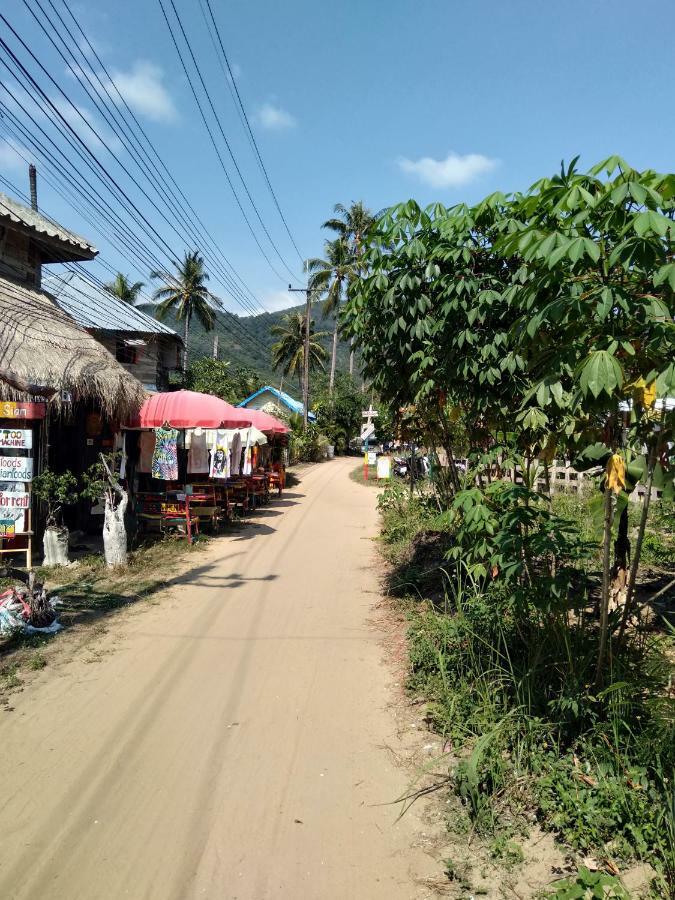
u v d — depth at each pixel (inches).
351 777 144.9
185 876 112.5
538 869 113.3
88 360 368.8
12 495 304.2
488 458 202.7
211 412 442.6
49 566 331.3
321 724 169.9
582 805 122.3
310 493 797.9
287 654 220.8
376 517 580.4
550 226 132.7
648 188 112.3
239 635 239.3
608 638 161.0
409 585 297.4
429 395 238.8
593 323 121.4
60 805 131.9
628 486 181.5
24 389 300.5
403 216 210.5
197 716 172.7
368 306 237.1
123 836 122.6
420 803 135.3
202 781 141.6
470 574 212.5
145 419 443.8
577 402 117.9
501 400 199.9
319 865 116.0
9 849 118.3
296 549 417.4
